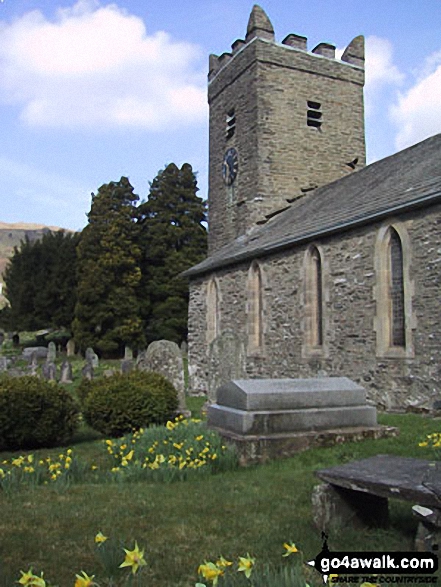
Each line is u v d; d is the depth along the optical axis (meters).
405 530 4.45
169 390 11.13
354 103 24.95
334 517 4.48
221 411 8.30
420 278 11.81
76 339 36.22
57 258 38.88
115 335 36.00
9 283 40.47
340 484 4.30
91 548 4.21
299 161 23.38
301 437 7.68
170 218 39.84
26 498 5.71
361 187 17.02
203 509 5.25
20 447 9.27
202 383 21.67
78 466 6.93
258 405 7.77
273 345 17.09
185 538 4.45
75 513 5.14
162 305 38.47
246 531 4.60
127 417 10.16
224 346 13.18
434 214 11.56
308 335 15.49
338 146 24.27
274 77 23.34
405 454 7.17
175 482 6.49
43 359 31.91
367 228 13.44
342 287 14.16
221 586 3.27
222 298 20.61
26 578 2.81
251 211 22.77
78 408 10.44
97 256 36.78
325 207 17.53
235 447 7.46
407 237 12.18
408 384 12.01
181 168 41.00
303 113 23.70
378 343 12.91
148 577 3.67
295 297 16.14
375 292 13.06
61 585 3.55
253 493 5.84
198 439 7.65
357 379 13.52
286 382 8.21
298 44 24.02
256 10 23.53
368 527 4.52
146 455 7.55
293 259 16.33
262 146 22.78
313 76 24.16
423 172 13.61
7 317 40.25
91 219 37.25
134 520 4.93
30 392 9.32
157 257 39.34
